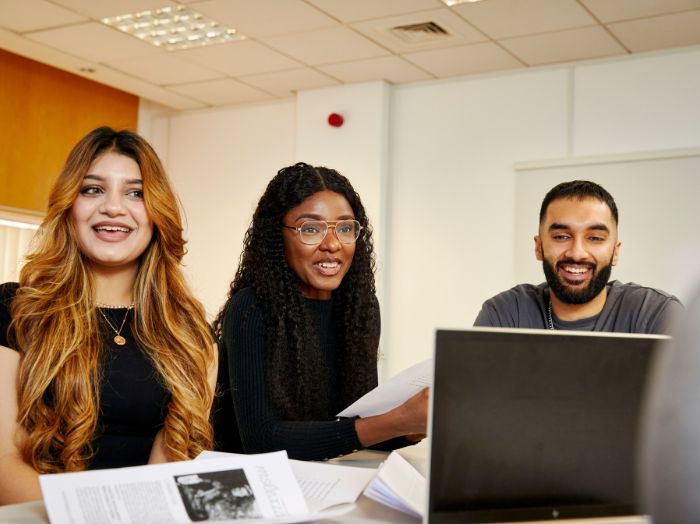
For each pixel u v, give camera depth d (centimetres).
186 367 188
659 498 48
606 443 116
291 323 194
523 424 111
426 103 579
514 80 547
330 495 126
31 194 590
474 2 427
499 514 110
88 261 185
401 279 579
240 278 207
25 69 587
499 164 549
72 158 180
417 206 577
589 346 115
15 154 580
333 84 594
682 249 479
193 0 434
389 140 591
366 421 160
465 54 515
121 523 104
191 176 682
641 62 504
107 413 178
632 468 117
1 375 169
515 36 478
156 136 698
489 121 554
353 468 141
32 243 187
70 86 621
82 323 175
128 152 183
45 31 495
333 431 162
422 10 441
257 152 651
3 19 476
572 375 114
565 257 223
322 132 602
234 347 187
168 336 189
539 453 112
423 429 151
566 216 222
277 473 119
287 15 454
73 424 167
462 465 108
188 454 182
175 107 675
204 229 673
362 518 118
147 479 111
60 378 170
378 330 218
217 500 111
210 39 507
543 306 238
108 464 178
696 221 477
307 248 197
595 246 221
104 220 178
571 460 114
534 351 112
